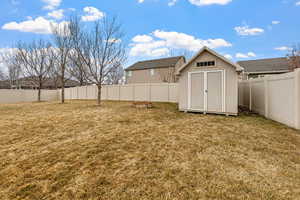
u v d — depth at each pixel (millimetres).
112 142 4465
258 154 3639
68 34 14461
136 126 6082
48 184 2670
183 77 9070
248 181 2627
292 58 17766
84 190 2498
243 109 9352
